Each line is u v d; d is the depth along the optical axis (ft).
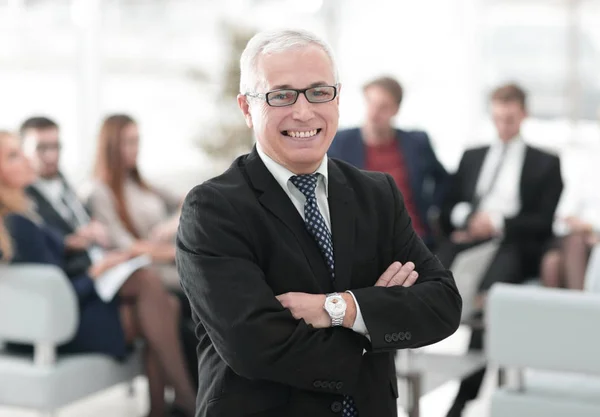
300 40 9.05
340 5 40.04
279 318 8.65
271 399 8.91
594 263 16.79
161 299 19.44
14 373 18.03
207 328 8.87
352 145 23.71
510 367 14.99
